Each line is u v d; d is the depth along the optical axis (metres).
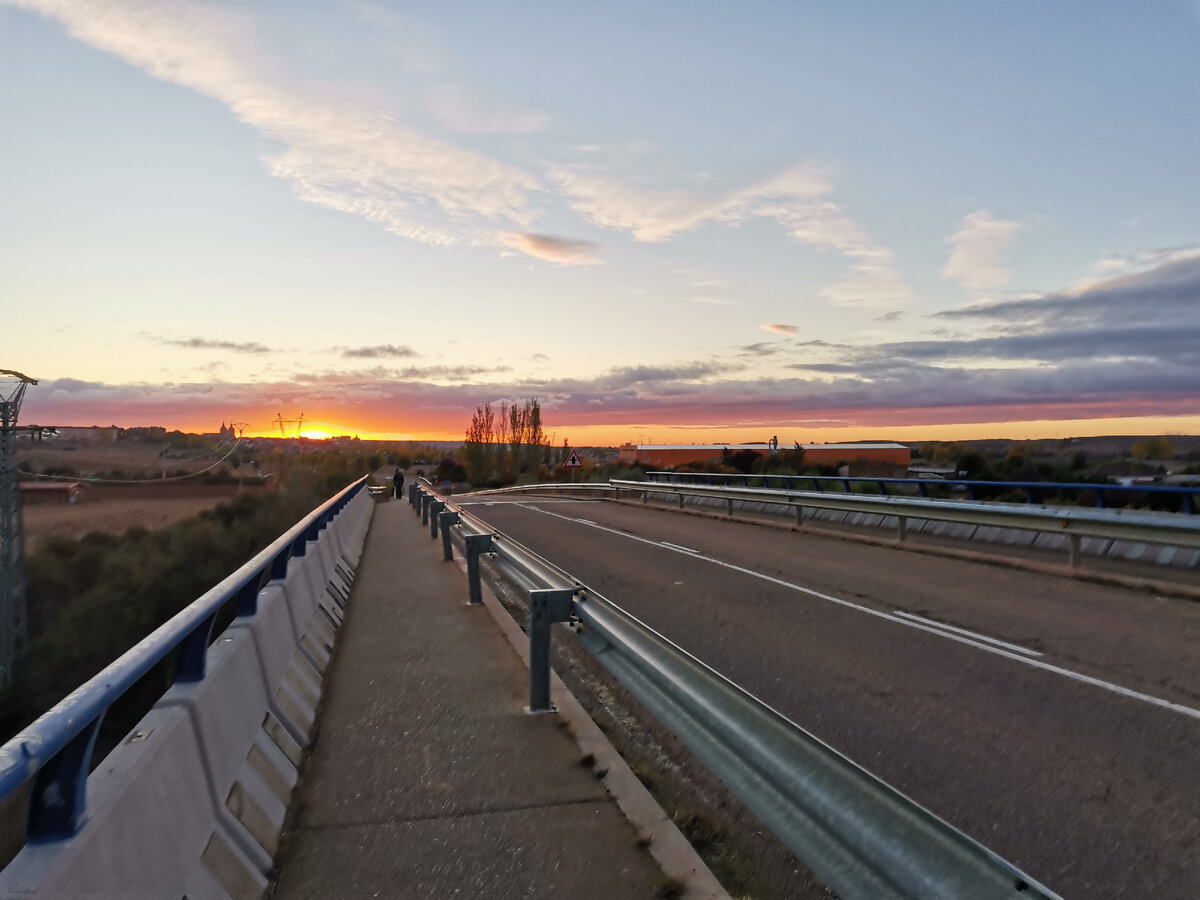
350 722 5.47
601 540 18.12
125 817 2.52
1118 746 5.34
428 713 5.66
